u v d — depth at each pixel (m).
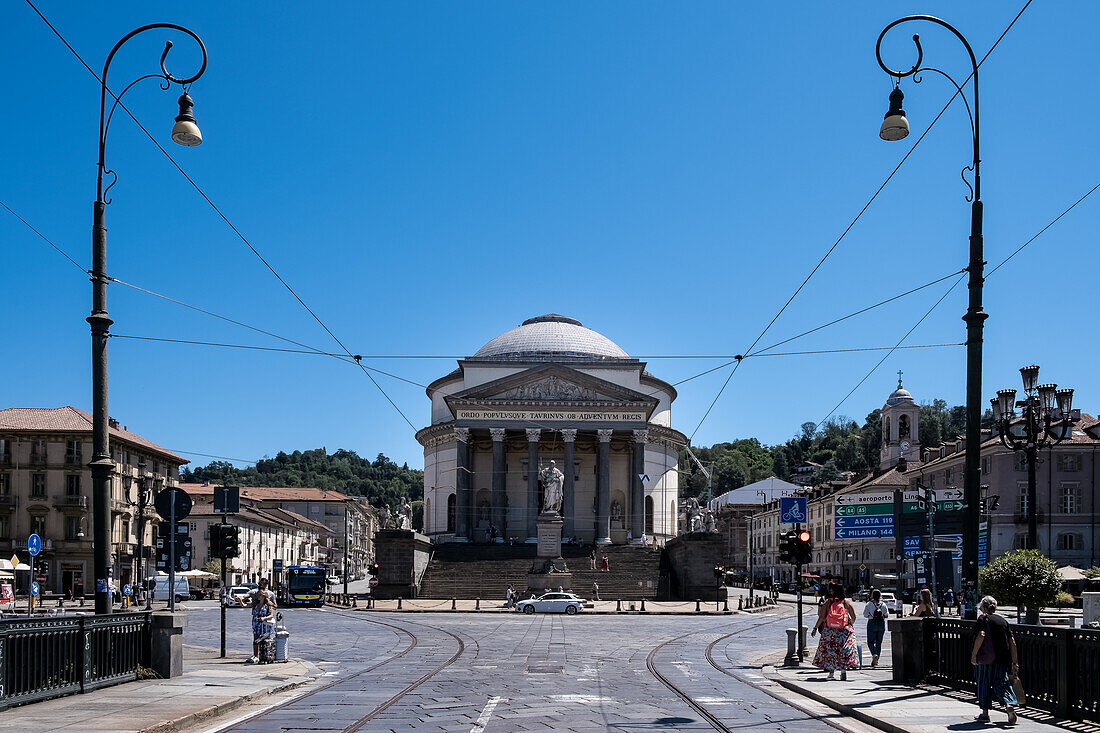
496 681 22.06
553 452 97.62
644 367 98.81
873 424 198.75
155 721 14.98
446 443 100.50
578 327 109.50
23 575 82.44
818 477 187.62
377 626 44.88
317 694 19.72
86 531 83.94
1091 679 15.32
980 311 19.33
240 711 17.30
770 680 23.47
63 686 17.91
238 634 38.56
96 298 19.80
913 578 67.25
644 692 20.25
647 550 83.00
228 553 27.14
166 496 27.30
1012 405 35.47
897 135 19.97
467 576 77.81
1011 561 33.12
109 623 19.59
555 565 75.00
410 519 77.25
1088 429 81.25
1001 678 15.63
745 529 145.00
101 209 19.95
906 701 18.33
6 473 83.62
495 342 107.94
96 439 19.72
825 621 23.27
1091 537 78.31
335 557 164.12
